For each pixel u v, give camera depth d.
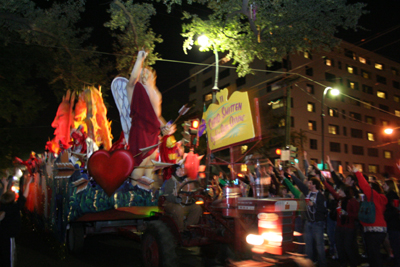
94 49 15.58
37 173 10.39
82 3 12.37
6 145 19.70
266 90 37.22
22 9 11.22
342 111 42.25
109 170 6.21
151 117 7.11
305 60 38.56
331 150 40.25
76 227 7.04
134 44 12.73
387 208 5.83
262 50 11.54
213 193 7.72
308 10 9.70
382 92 47.75
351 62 44.62
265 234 4.66
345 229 5.91
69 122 9.64
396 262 5.70
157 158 7.12
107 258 7.16
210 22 10.80
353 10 9.70
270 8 9.91
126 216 6.86
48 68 16.19
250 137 5.53
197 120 7.39
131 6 11.53
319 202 5.74
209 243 5.29
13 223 5.04
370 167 44.25
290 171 6.98
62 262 6.71
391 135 47.47
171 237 4.91
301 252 5.92
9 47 14.62
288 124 15.08
